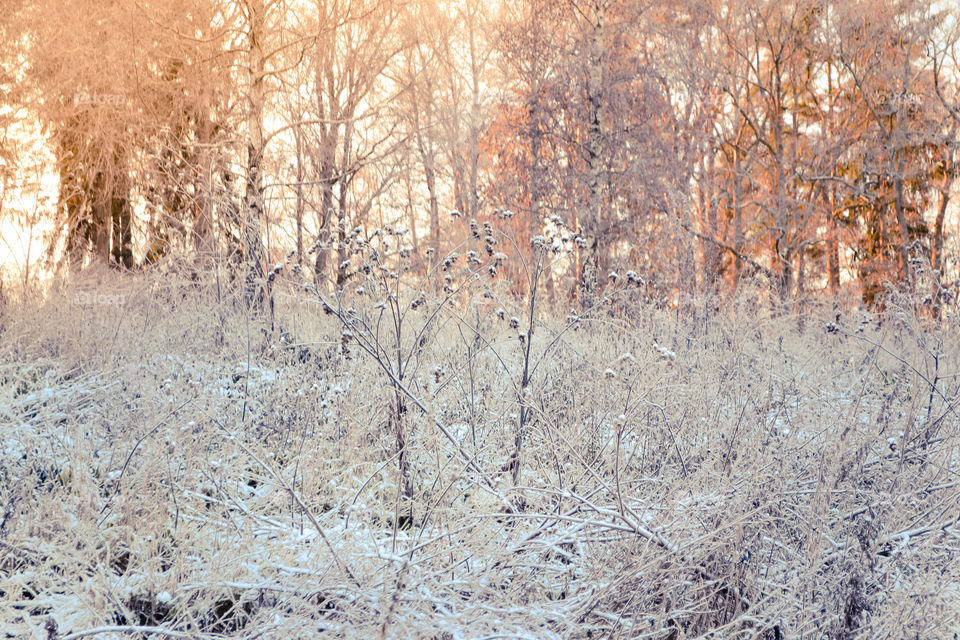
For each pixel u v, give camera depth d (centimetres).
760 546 389
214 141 1086
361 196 1380
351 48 1298
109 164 1184
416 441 469
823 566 384
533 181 1602
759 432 423
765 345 672
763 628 351
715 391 514
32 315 738
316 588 328
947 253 1170
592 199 1471
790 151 2178
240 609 339
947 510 396
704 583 356
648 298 795
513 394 501
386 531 414
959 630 365
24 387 619
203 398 516
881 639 354
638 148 1585
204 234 988
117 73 1156
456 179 1827
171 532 395
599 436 479
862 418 485
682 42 1753
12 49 1189
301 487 448
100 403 543
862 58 2111
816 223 2158
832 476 409
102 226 1206
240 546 364
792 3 1895
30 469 454
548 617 333
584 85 1590
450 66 1836
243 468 465
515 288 640
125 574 357
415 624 313
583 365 559
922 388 518
